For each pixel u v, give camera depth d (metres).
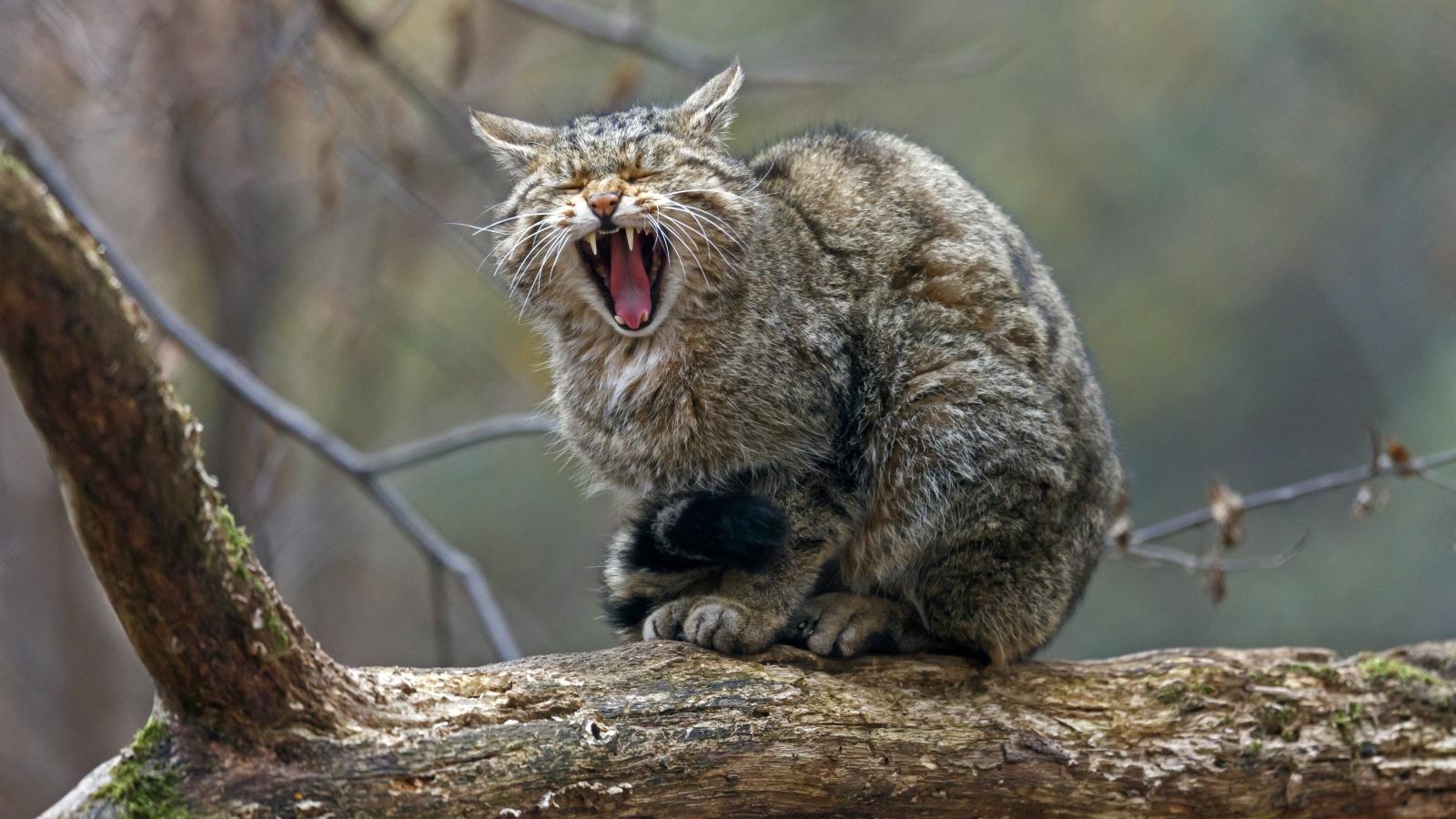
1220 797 7.17
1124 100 24.33
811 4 22.02
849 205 8.07
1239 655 7.65
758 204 7.78
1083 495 7.82
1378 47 23.86
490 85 14.18
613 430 7.77
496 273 8.45
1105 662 7.52
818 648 7.13
